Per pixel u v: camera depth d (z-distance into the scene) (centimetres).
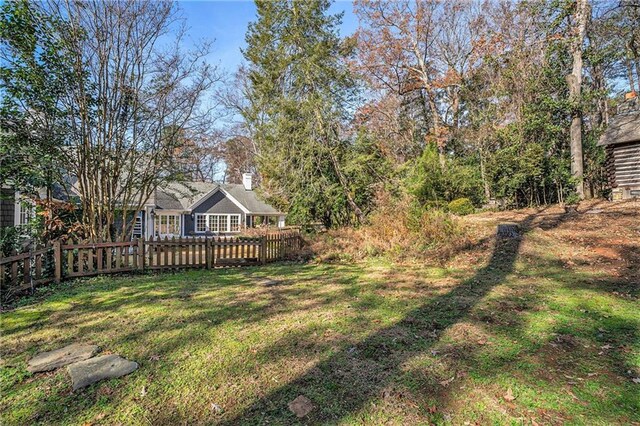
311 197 1409
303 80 1384
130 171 859
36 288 595
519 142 1420
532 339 358
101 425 230
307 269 811
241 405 252
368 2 2073
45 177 706
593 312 429
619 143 1368
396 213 1073
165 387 276
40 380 287
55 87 721
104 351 340
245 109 2270
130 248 777
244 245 892
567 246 770
